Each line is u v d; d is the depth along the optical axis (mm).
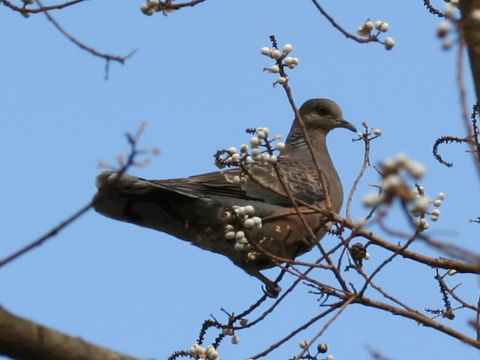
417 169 5215
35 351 6379
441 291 11094
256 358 10172
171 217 14555
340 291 10336
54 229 6312
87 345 6566
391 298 10109
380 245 11555
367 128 12172
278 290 15195
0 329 6273
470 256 6320
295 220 14906
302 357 10078
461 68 6438
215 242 14906
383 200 5324
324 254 10375
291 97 11344
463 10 8102
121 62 9430
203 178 14484
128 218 14453
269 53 11172
